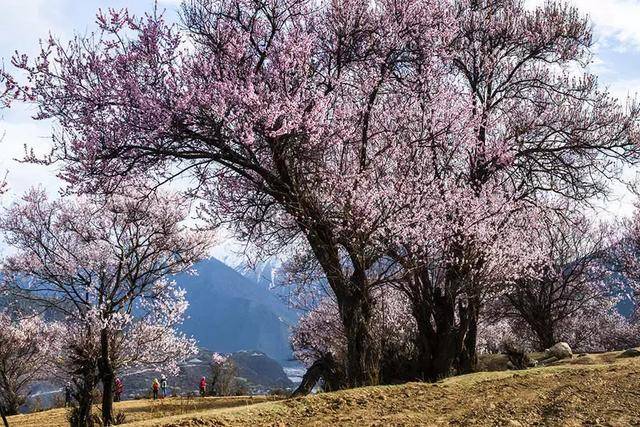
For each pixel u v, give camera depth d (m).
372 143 12.70
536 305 27.77
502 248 14.40
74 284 18.61
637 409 5.65
